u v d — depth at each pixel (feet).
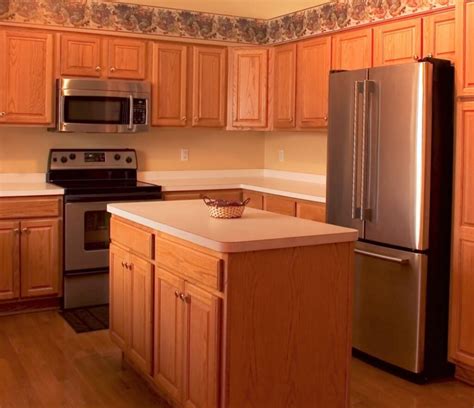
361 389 10.89
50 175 16.58
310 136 18.16
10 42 15.08
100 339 13.12
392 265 11.50
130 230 10.57
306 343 8.58
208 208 11.13
